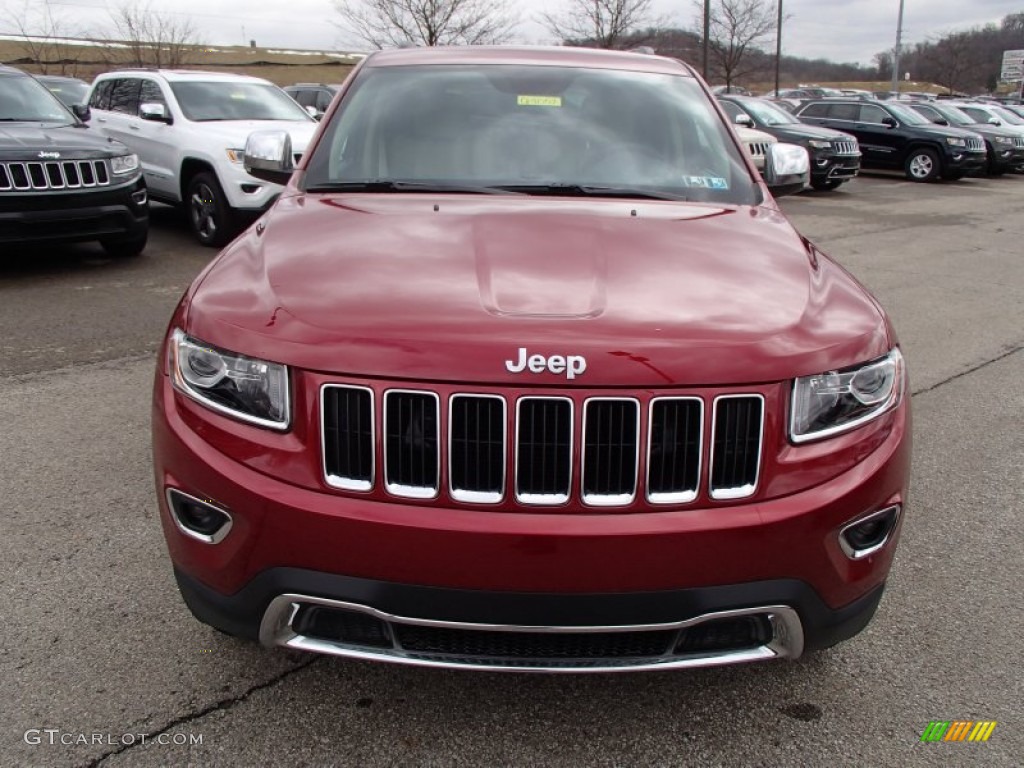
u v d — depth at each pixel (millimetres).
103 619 2674
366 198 2900
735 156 3301
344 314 2002
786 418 1968
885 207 14688
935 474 4004
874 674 2553
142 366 5039
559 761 2178
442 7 26016
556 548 1863
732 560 1917
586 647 2004
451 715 2322
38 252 8383
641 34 31719
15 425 4129
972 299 7695
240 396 2006
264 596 1995
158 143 9242
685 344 1923
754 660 2049
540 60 3613
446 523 1871
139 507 3367
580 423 1860
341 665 2504
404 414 1892
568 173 3100
